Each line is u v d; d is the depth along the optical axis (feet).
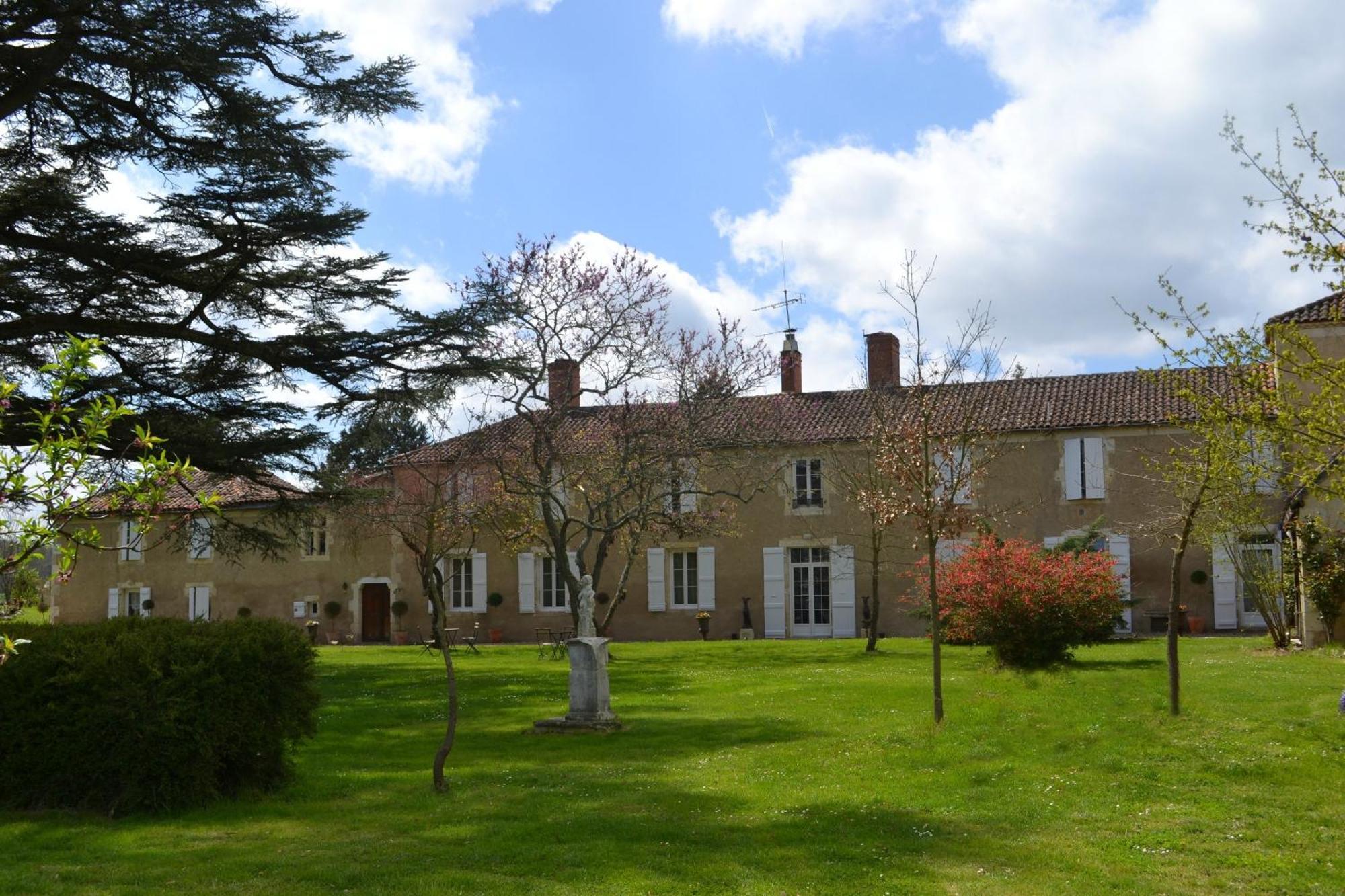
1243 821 24.36
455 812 27.43
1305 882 20.24
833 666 65.72
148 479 16.28
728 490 100.48
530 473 74.90
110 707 27.86
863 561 88.38
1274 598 65.87
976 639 59.47
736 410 89.30
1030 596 56.34
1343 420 30.55
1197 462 37.65
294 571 117.29
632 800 28.27
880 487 76.43
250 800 29.50
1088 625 56.80
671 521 80.79
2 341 51.34
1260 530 68.28
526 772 33.04
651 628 105.60
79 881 21.57
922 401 45.16
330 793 30.37
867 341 105.09
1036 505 93.61
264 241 54.34
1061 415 94.99
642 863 22.27
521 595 109.29
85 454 16.33
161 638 29.14
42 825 26.63
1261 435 31.89
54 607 123.95
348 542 115.65
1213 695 41.86
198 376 57.88
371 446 61.57
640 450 74.59
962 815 25.81
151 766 27.94
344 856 23.21
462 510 63.36
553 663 74.84
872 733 37.42
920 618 87.56
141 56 48.34
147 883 21.38
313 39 51.47
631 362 74.33
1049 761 31.14
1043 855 22.29
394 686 61.00
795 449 100.83
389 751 37.91
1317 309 65.98
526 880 21.20
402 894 20.39
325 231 54.65
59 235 51.21
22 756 28.17
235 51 50.44
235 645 29.76
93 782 28.22
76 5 45.62
